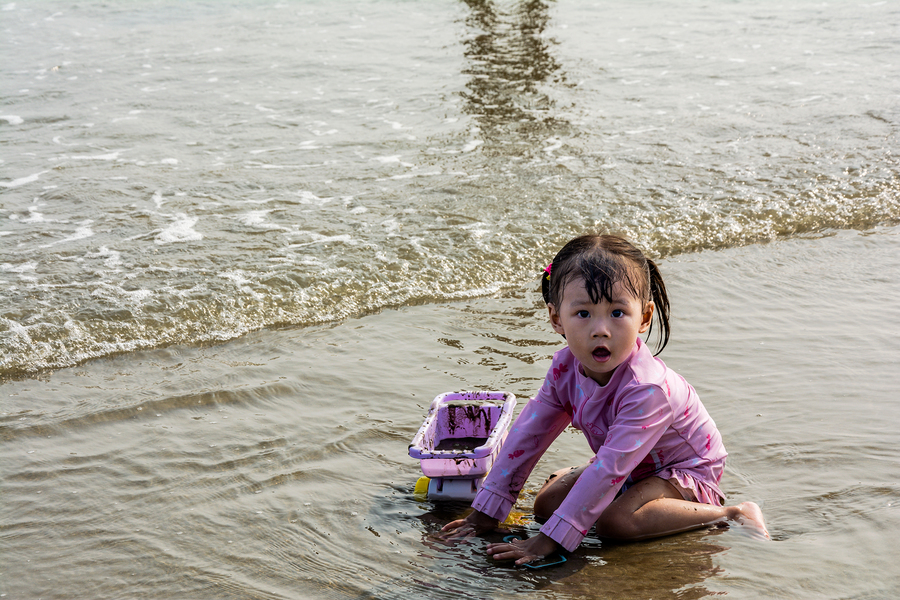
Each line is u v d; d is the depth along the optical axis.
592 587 2.42
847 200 6.20
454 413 3.26
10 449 3.38
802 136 7.56
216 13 13.62
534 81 9.57
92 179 6.72
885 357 3.97
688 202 6.15
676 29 12.16
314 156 7.28
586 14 13.30
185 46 11.49
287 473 3.16
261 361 4.18
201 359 4.23
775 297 4.75
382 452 3.32
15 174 6.84
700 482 2.81
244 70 10.24
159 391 3.87
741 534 2.68
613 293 2.54
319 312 4.75
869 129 7.66
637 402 2.64
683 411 2.79
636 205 6.10
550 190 6.37
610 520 2.68
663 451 2.81
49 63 10.59
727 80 9.51
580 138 7.61
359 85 9.55
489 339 4.41
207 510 2.91
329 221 5.87
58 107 8.79
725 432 3.35
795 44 11.09
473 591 2.42
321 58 10.78
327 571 2.54
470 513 2.86
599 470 2.59
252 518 2.86
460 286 5.07
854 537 2.62
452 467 2.93
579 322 2.59
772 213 6.00
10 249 5.39
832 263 5.25
